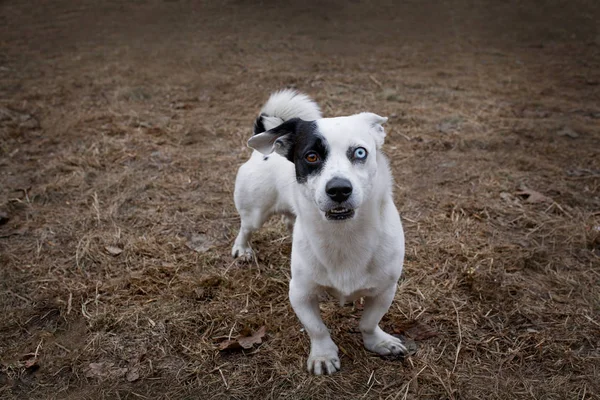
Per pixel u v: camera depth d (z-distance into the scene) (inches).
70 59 100.3
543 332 34.4
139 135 62.8
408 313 36.2
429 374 31.6
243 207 40.4
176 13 147.2
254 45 111.3
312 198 29.1
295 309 32.0
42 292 38.7
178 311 36.8
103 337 34.9
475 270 39.8
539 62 99.1
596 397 30.1
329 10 150.8
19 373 32.6
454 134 62.4
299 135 30.7
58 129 65.1
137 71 91.0
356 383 31.4
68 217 47.3
